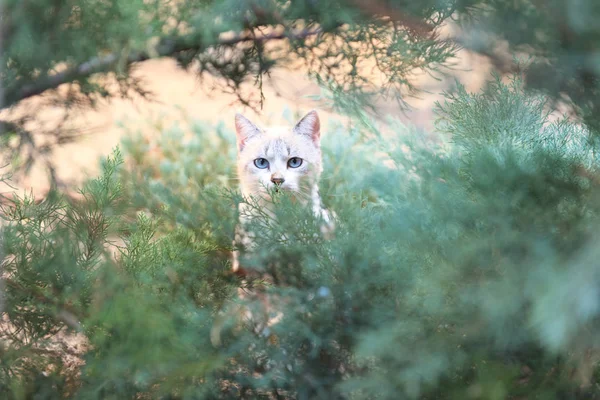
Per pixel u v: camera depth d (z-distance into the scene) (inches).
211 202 262.1
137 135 397.4
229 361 186.4
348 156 316.2
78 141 267.3
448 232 136.1
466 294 125.3
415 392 131.0
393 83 204.5
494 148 155.3
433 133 223.9
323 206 269.4
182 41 209.2
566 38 93.0
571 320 91.7
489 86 152.8
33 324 195.2
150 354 159.6
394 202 173.5
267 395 182.5
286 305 183.6
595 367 141.2
